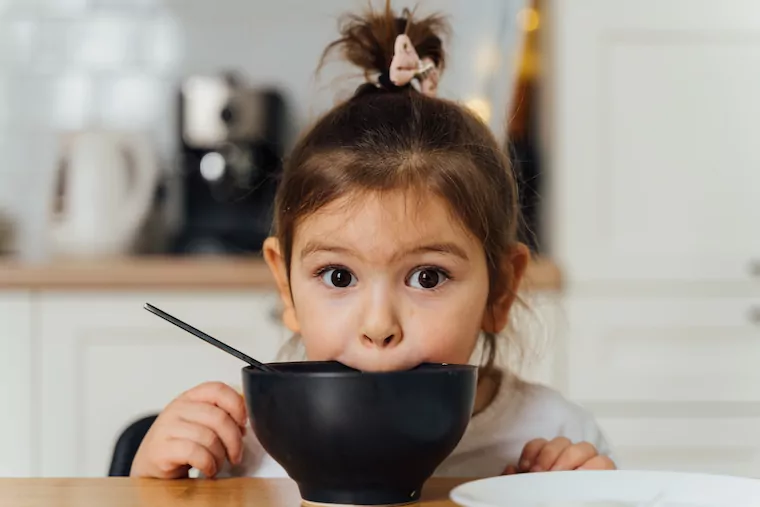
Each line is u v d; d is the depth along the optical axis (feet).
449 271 3.25
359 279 3.21
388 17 4.08
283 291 3.86
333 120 3.61
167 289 7.91
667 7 8.46
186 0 10.19
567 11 8.45
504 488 2.36
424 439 2.36
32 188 10.13
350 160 3.31
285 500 2.48
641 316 8.34
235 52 10.21
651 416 8.27
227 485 2.70
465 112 3.80
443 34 4.34
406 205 3.21
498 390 4.14
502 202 3.75
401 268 3.20
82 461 7.86
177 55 10.21
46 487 2.65
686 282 8.39
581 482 2.45
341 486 2.40
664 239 8.45
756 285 8.41
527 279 4.96
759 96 8.51
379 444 2.33
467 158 3.47
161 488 2.64
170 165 10.09
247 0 10.19
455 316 3.22
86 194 9.03
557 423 4.11
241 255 9.30
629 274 8.37
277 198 3.84
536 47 9.09
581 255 8.36
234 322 7.90
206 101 9.37
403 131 3.46
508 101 9.09
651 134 8.49
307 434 2.34
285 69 10.18
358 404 2.31
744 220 8.52
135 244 9.43
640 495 2.39
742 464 8.29
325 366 2.78
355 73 4.26
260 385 2.39
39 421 7.84
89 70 10.27
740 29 8.49
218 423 3.33
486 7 9.27
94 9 10.27
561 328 8.23
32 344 7.84
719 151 8.52
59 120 10.21
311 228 3.26
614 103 8.48
